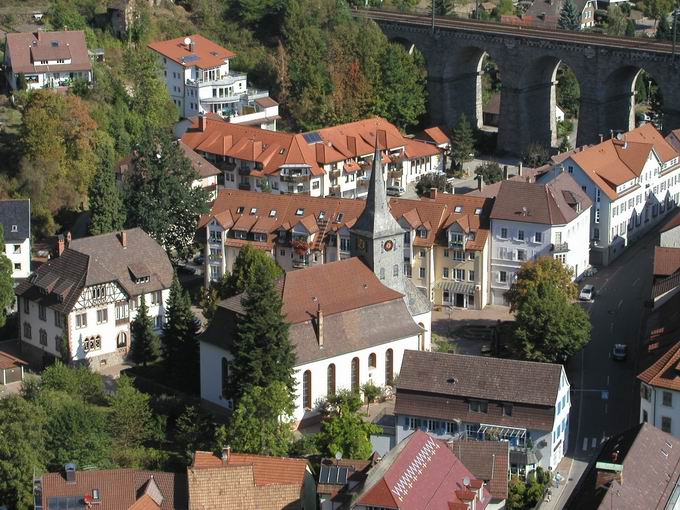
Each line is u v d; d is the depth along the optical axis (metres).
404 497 189.50
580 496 199.62
